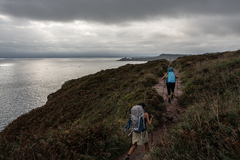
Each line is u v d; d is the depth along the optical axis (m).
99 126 4.91
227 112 3.58
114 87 16.75
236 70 7.80
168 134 3.81
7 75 142.88
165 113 6.08
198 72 11.78
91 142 4.30
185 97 7.19
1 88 71.38
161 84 12.05
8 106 42.03
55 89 67.31
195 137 3.07
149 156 3.15
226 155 2.50
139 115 3.45
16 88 70.88
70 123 11.52
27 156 3.75
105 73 25.22
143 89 9.06
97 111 11.09
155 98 6.82
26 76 131.38
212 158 2.52
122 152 4.37
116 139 4.54
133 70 24.02
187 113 4.68
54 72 174.00
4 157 4.02
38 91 62.97
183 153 2.89
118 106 9.26
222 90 6.10
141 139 3.41
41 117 15.22
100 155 4.02
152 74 14.96
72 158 3.78
